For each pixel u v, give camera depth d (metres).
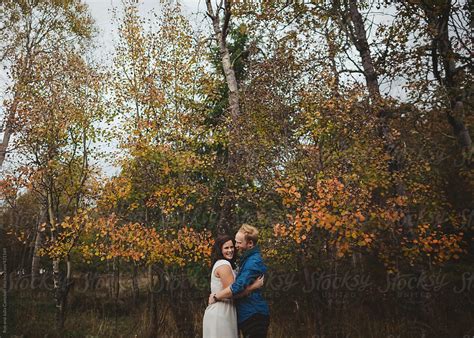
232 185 7.88
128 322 8.45
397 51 7.25
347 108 5.99
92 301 10.88
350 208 5.20
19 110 8.05
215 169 7.95
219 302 3.84
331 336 5.56
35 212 11.34
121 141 7.78
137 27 8.66
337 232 5.39
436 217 7.74
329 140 6.22
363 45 7.73
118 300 11.34
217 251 4.14
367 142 6.49
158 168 7.20
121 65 8.65
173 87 8.11
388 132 7.15
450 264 7.90
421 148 8.23
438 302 6.65
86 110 8.42
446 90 6.85
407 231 6.52
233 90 8.52
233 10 8.38
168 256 6.55
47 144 8.08
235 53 10.96
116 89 8.48
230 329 3.77
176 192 7.15
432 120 7.79
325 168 5.93
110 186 7.22
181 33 8.68
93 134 8.28
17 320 7.43
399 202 5.88
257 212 8.05
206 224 8.09
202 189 7.53
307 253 5.92
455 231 8.26
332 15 7.98
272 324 6.90
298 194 5.19
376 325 6.38
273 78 6.99
